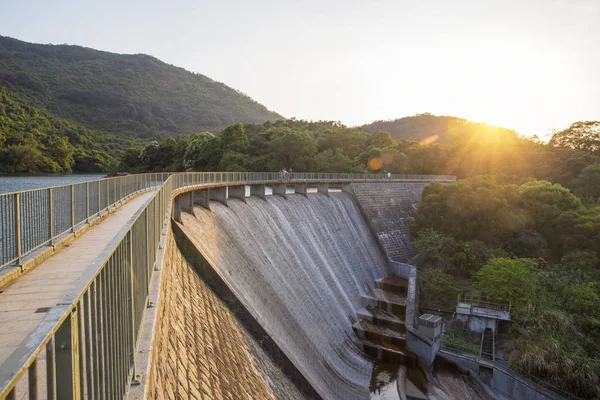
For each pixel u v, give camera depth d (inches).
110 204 887.1
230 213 1444.4
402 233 2716.5
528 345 1358.3
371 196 2746.1
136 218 322.3
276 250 1518.2
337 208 2369.6
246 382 730.2
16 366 94.0
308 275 1595.7
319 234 2010.3
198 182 1341.0
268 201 1851.6
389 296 1972.2
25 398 209.5
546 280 1732.3
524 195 2615.7
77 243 562.6
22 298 333.1
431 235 2233.0
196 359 591.5
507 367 1358.3
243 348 847.1
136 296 332.8
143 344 338.6
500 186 2625.5
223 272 1022.4
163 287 526.6
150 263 477.7
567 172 3617.1
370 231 2529.5
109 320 211.5
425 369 1437.0
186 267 893.8
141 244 375.9
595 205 2874.0
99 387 188.4
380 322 1689.2
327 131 5123.0
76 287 151.7
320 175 2518.5
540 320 1445.6
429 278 1956.2
